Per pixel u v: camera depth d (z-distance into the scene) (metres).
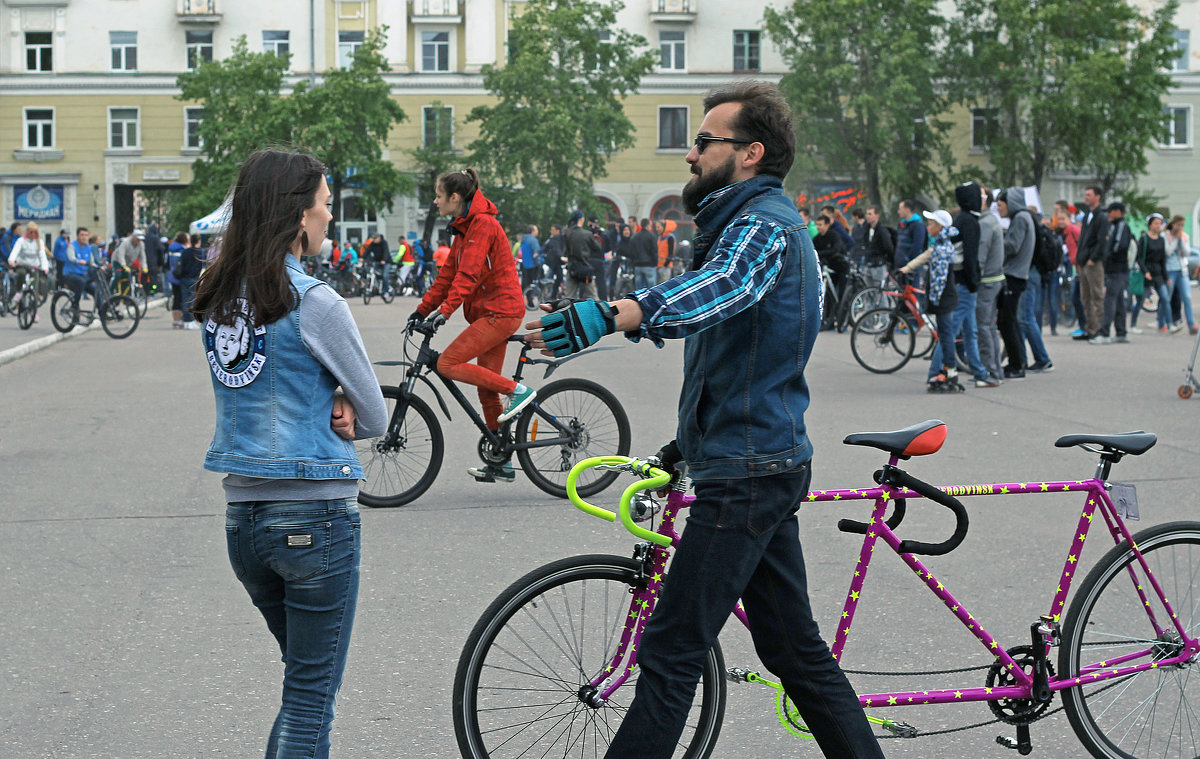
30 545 6.09
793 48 41.53
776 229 2.77
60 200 46.69
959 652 4.45
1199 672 3.57
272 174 2.84
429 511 6.85
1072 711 3.50
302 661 2.87
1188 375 10.77
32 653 4.55
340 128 40.59
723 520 2.85
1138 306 18.70
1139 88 41.84
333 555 2.84
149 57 46.38
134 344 18.02
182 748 3.73
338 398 2.90
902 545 3.27
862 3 39.72
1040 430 9.20
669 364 14.16
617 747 2.90
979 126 46.47
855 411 10.30
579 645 3.19
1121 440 3.41
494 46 46.72
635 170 47.06
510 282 6.96
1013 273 12.04
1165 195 47.34
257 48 46.56
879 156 41.16
